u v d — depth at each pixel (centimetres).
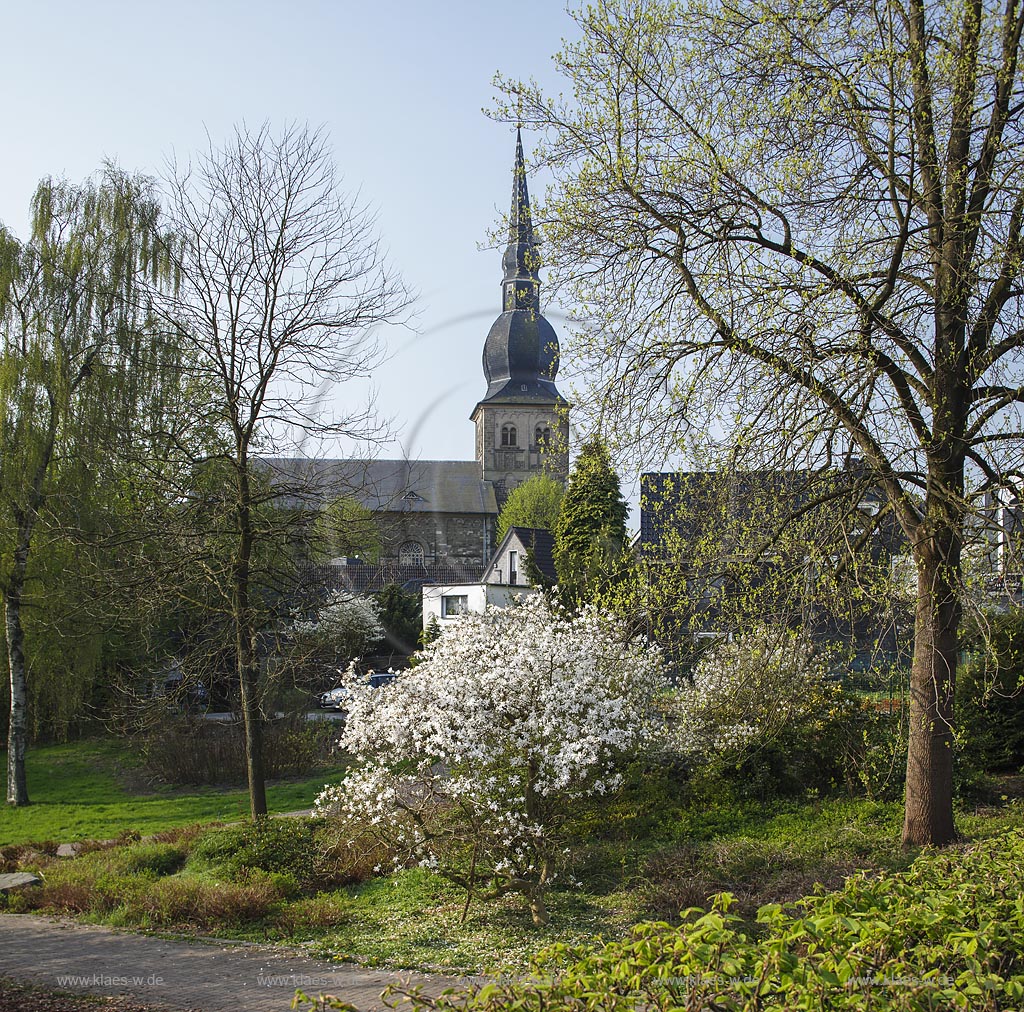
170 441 1570
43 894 1225
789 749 1454
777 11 990
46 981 807
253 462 1694
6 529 2133
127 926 1070
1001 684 1167
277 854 1295
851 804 1335
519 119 1057
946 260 965
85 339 2173
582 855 1215
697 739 1480
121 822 1881
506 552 4634
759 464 984
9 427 2112
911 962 430
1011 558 887
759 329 943
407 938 976
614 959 405
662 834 1314
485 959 871
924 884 596
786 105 958
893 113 939
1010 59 943
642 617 1080
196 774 2289
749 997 371
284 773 2345
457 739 1075
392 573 4994
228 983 797
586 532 3525
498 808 1027
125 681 2417
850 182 1016
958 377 1005
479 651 1176
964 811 1299
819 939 420
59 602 2180
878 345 988
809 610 1016
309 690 2506
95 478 2138
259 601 1622
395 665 3984
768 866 1055
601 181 1027
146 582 1546
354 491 1686
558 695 1077
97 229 2216
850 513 998
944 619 1049
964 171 980
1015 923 495
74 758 2620
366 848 1266
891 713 1273
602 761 1168
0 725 2741
